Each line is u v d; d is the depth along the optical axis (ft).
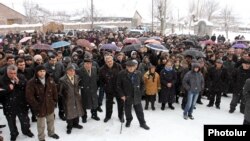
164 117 30.91
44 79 23.24
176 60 34.86
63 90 25.35
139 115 27.32
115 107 33.53
